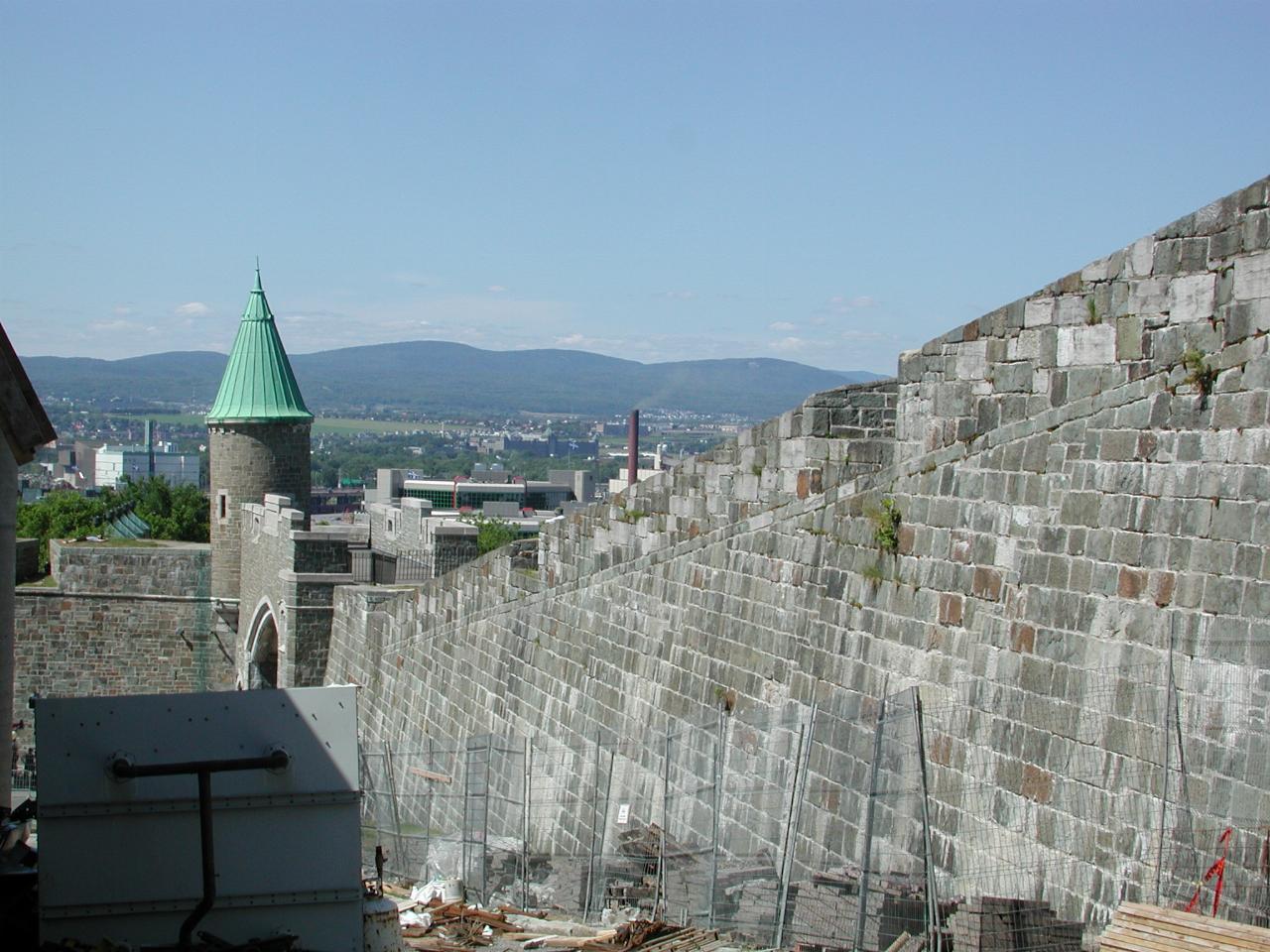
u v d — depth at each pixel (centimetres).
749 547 2503
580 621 3098
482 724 3525
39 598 6291
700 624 2638
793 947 1852
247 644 5931
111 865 1338
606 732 2917
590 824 2778
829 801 2080
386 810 3114
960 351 1980
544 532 3294
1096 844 1641
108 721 1349
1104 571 1694
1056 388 1803
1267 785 1447
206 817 1323
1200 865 1505
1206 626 1545
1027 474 1838
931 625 1998
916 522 2055
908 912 1788
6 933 1362
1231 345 1550
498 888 2566
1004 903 1636
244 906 1363
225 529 6550
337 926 1382
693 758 2461
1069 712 1712
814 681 2266
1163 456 1628
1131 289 1684
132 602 6291
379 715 4291
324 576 4969
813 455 2347
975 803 1822
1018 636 1820
